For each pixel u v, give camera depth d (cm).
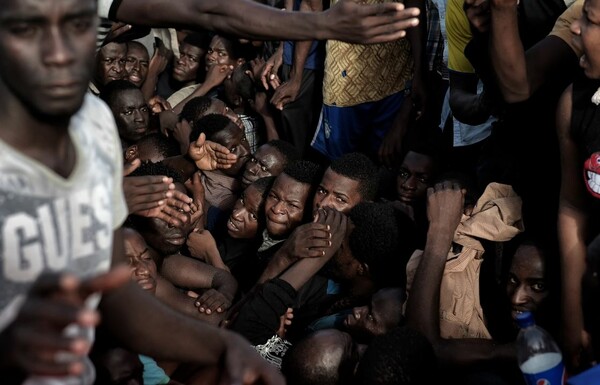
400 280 336
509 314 292
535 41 300
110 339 182
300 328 338
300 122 487
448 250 297
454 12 321
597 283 208
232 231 390
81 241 139
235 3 190
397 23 168
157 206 309
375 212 332
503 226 294
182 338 176
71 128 140
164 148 443
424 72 423
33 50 125
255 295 321
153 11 202
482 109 310
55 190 134
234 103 528
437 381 264
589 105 238
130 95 459
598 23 222
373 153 458
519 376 274
